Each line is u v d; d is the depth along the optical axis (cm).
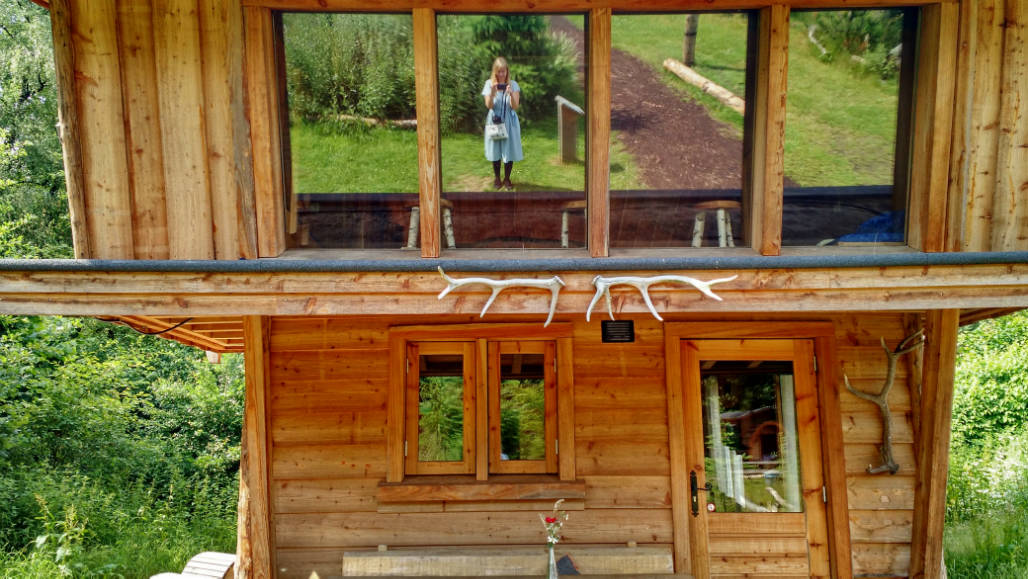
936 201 537
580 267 529
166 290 533
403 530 649
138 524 1111
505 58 540
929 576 641
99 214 530
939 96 530
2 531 1016
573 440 654
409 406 664
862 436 661
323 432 658
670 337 661
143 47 525
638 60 539
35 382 1291
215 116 529
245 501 651
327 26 536
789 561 658
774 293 539
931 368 634
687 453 662
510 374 667
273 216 538
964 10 526
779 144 534
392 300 540
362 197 550
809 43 537
